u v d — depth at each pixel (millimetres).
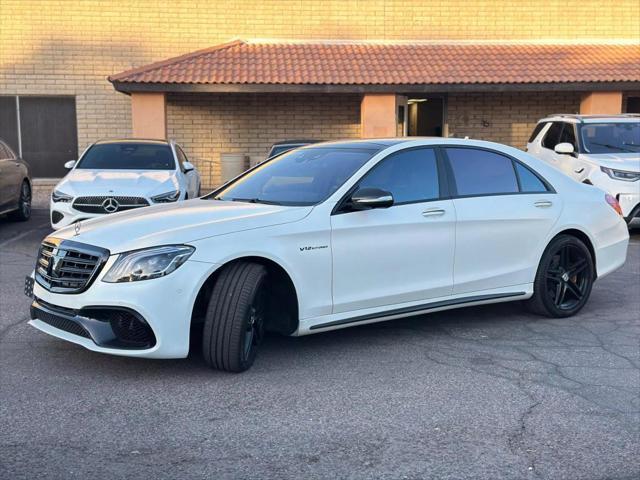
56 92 18281
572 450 3775
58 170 18641
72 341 4695
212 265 4633
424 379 4832
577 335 5902
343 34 19000
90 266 4680
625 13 19438
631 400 4465
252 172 6242
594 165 10977
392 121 16125
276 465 3598
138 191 9539
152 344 4578
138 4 18266
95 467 3564
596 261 6617
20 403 4367
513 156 6277
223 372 4910
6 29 17938
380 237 5305
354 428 4039
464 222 5730
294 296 4996
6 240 10898
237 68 16344
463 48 18531
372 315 5328
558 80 15914
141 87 15430
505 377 4875
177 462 3623
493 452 3748
